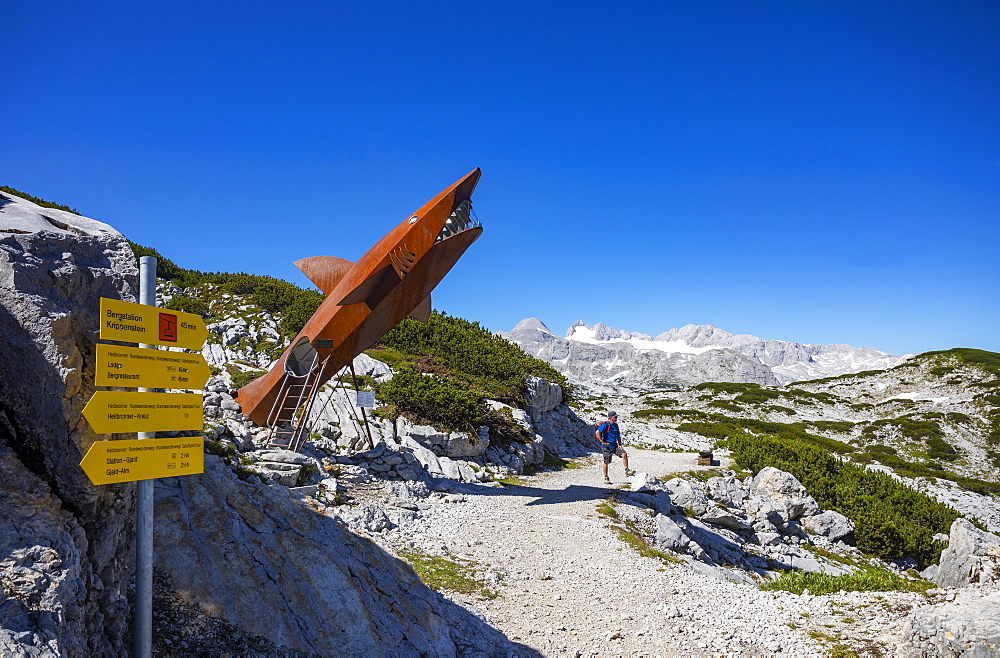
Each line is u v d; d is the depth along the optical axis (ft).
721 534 65.05
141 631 15.30
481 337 122.52
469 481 65.51
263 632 20.92
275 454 49.06
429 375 85.66
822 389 314.76
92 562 15.37
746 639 31.01
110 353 13.99
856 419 241.35
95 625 14.99
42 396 14.52
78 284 16.06
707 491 73.56
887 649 28.66
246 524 26.05
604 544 47.14
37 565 12.57
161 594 20.83
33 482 14.19
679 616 34.22
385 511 48.29
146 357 14.98
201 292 127.44
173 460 15.61
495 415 83.56
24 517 13.32
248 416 60.18
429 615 26.61
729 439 117.08
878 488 87.40
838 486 84.64
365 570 27.61
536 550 44.55
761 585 48.11
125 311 14.52
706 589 39.52
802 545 70.64
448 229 57.21
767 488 80.28
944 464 166.20
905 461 163.12
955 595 30.91
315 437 62.80
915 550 71.92
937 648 25.77
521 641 29.35
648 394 328.49
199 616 20.54
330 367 59.67
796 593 40.81
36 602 12.00
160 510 24.38
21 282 14.75
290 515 28.58
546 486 68.33
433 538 44.73
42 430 14.56
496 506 56.18
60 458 14.60
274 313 119.14
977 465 165.17
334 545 28.07
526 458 80.18
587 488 67.82
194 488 26.58
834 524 74.38
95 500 15.15
